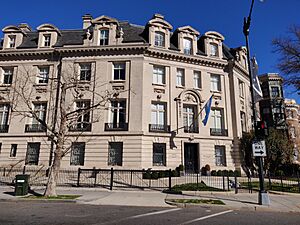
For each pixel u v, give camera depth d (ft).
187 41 93.61
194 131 85.35
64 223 23.84
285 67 73.10
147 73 84.99
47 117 81.82
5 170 77.66
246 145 86.17
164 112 84.94
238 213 32.42
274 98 133.08
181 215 29.68
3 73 89.86
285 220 27.99
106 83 83.25
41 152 79.41
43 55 88.28
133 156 76.23
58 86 82.33
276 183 67.00
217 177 74.18
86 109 51.80
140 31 94.89
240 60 103.71
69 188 54.44
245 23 44.73
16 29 93.45
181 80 90.02
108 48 85.15
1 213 28.76
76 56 86.84
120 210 32.37
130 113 79.97
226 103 91.97
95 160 76.95
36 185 59.93
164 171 70.69
